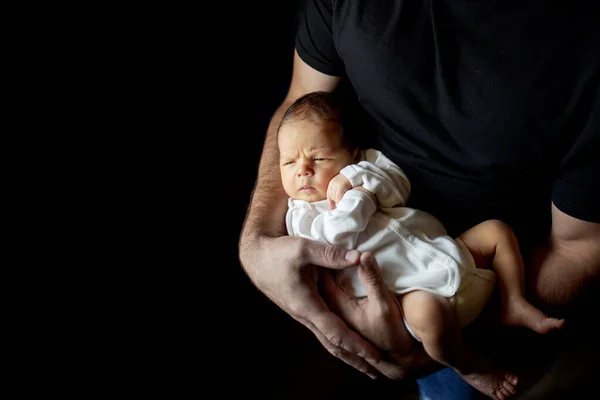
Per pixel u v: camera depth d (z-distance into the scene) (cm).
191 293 182
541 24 86
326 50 120
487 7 89
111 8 194
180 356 168
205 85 215
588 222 92
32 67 189
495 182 100
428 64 97
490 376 98
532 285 100
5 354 159
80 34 193
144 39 203
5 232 180
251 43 212
